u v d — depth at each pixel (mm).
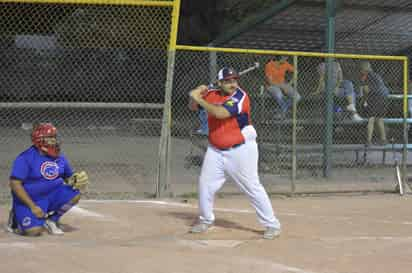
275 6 21203
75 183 10844
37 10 31016
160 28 28109
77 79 37406
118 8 28469
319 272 8539
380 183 18547
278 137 20297
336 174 19953
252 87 22031
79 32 31547
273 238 10773
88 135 28969
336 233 11367
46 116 35156
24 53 35625
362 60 21797
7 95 35719
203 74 30672
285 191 16781
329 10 19219
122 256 9188
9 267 8477
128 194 15773
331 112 19250
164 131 15406
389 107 22328
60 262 8781
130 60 38344
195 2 40500
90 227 11633
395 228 11977
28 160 10562
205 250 9797
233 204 14648
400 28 23578
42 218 10789
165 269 8500
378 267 8883
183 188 16812
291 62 24906
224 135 10633
